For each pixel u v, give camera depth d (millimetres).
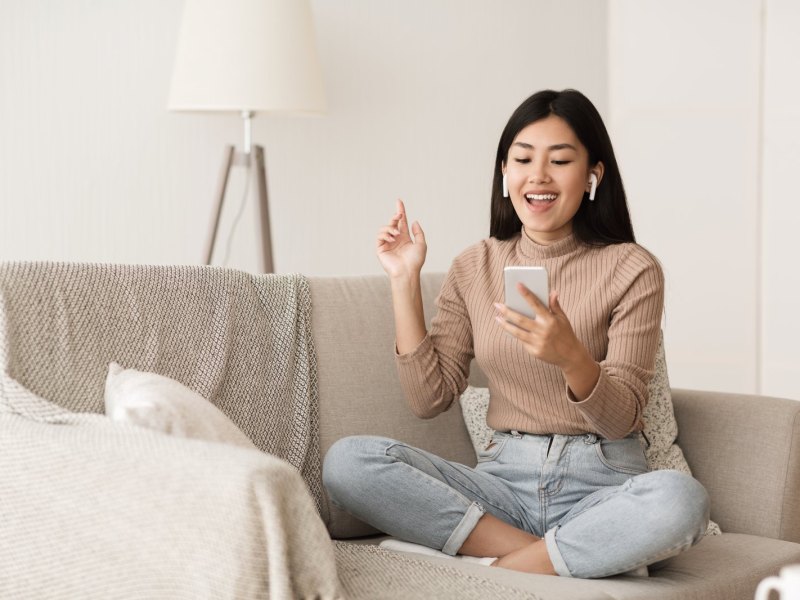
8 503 1418
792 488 1940
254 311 1955
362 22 3699
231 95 2926
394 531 1777
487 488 1817
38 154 3229
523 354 1840
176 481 1280
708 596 1616
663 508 1553
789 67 3703
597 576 1609
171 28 3389
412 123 3822
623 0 4090
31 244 3234
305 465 1942
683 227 3973
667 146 4004
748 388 3840
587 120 1888
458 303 2043
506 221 2039
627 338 1811
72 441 1378
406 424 2086
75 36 3256
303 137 3615
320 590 1287
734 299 3867
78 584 1391
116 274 1794
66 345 1678
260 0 2955
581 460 1798
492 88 3973
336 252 3703
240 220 3531
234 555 1241
